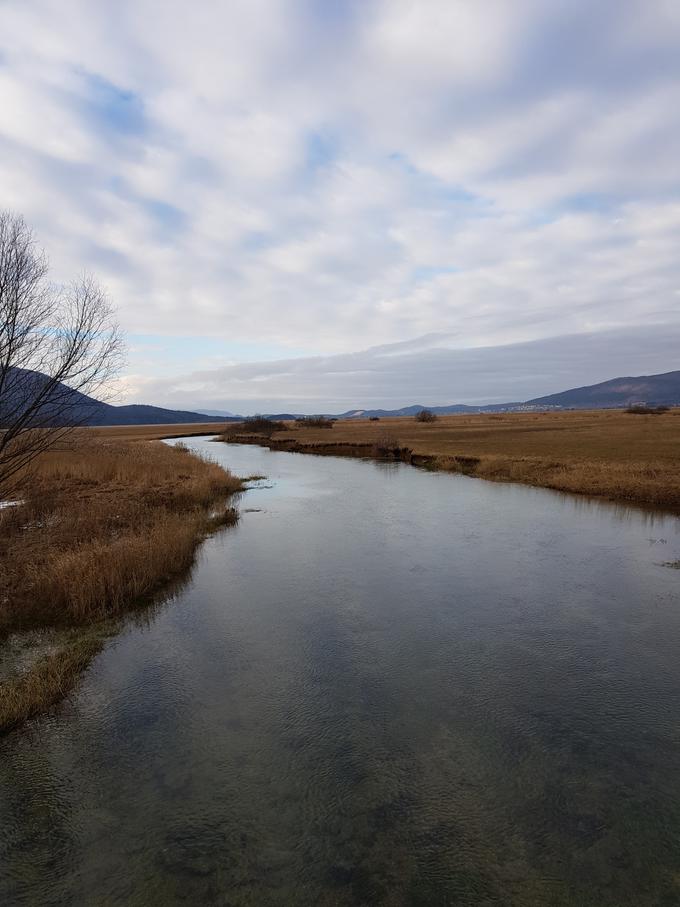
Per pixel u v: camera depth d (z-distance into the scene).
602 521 16.53
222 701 6.43
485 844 4.27
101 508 14.88
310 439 60.19
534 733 5.77
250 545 13.77
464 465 31.48
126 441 54.62
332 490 23.52
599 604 9.52
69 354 7.75
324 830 4.42
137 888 3.88
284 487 24.56
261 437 66.06
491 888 3.86
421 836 4.35
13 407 7.38
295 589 10.38
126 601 9.55
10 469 8.05
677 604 9.51
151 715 6.12
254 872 4.00
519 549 13.28
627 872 4.00
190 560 12.12
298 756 5.39
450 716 6.11
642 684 6.79
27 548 11.34
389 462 36.97
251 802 4.75
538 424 78.75
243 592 10.21
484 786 4.95
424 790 4.89
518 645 7.91
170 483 21.12
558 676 7.00
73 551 10.98
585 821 4.51
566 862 4.09
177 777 5.08
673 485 19.91
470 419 119.69
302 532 15.24
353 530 15.48
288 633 8.37
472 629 8.48
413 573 11.37
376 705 6.33
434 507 19.09
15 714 5.91
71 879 3.96
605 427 63.22
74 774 5.12
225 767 5.22
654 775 5.09
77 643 7.85
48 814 4.60
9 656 7.45
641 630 8.41
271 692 6.63
